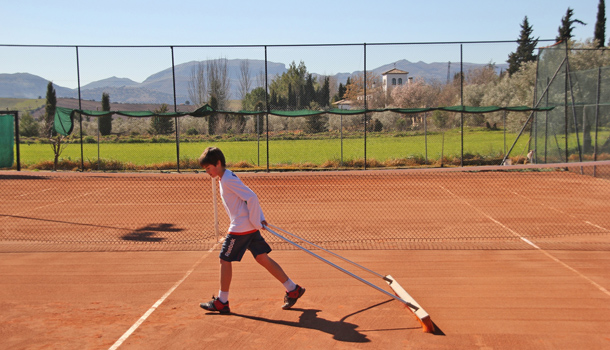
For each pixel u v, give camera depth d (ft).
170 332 13.97
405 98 71.31
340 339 13.46
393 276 19.03
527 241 24.72
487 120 105.29
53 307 16.05
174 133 99.66
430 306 15.92
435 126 108.58
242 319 14.93
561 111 56.59
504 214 32.50
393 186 47.60
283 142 101.50
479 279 18.60
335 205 36.65
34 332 13.98
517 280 18.43
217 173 15.07
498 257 21.63
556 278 18.63
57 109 58.49
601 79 52.60
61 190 46.14
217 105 64.23
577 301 16.24
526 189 44.39
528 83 73.41
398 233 27.07
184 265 20.80
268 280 18.66
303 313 15.38
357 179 53.47
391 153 84.84
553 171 56.80
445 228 28.30
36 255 22.49
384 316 15.12
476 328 14.16
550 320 14.70
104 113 56.49
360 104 62.75
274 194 42.73
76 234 27.17
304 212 33.78
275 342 13.29
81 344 13.16
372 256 21.95
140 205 37.24
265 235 26.73
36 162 69.82
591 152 54.70
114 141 100.48
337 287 17.83
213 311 15.57
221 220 31.24
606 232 26.81
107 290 17.72
